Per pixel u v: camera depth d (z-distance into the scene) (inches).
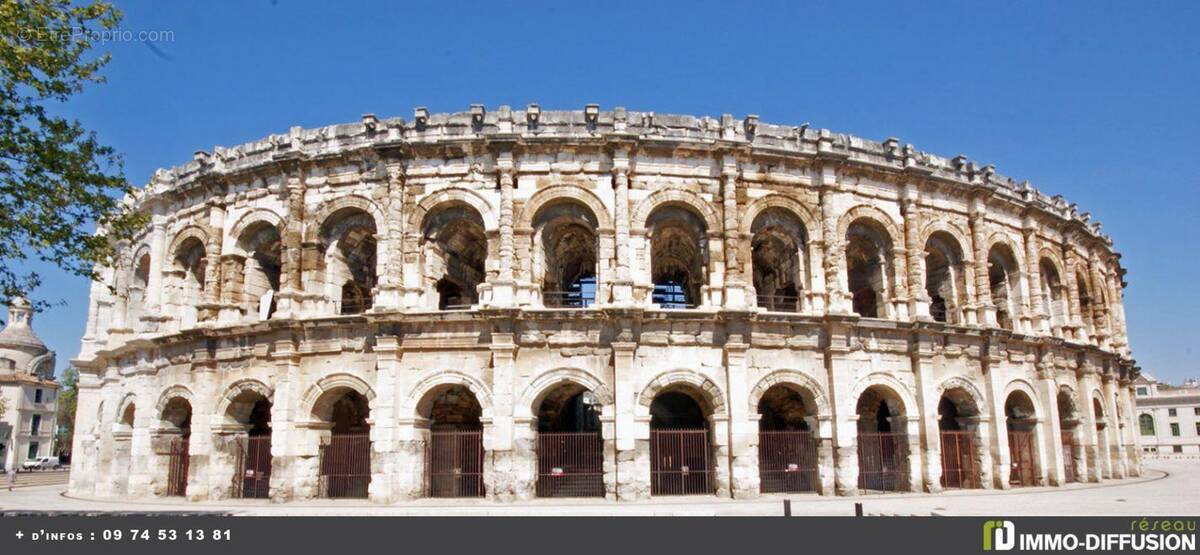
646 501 1387.8
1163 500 1392.7
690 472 1488.7
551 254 1672.0
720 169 1585.9
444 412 1696.6
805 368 1540.4
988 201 1845.5
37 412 4899.1
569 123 1572.3
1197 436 5255.9
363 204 1577.3
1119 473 2063.2
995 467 1673.2
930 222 1748.3
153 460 1683.1
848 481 1496.1
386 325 1467.8
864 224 1720.0
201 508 1382.9
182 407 1734.7
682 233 1718.8
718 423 1469.0
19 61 961.5
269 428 1754.4
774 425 1847.9
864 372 1574.8
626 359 1445.6
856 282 1818.4
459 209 1578.5
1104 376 2121.1
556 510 1248.8
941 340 1670.8
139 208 1888.5
